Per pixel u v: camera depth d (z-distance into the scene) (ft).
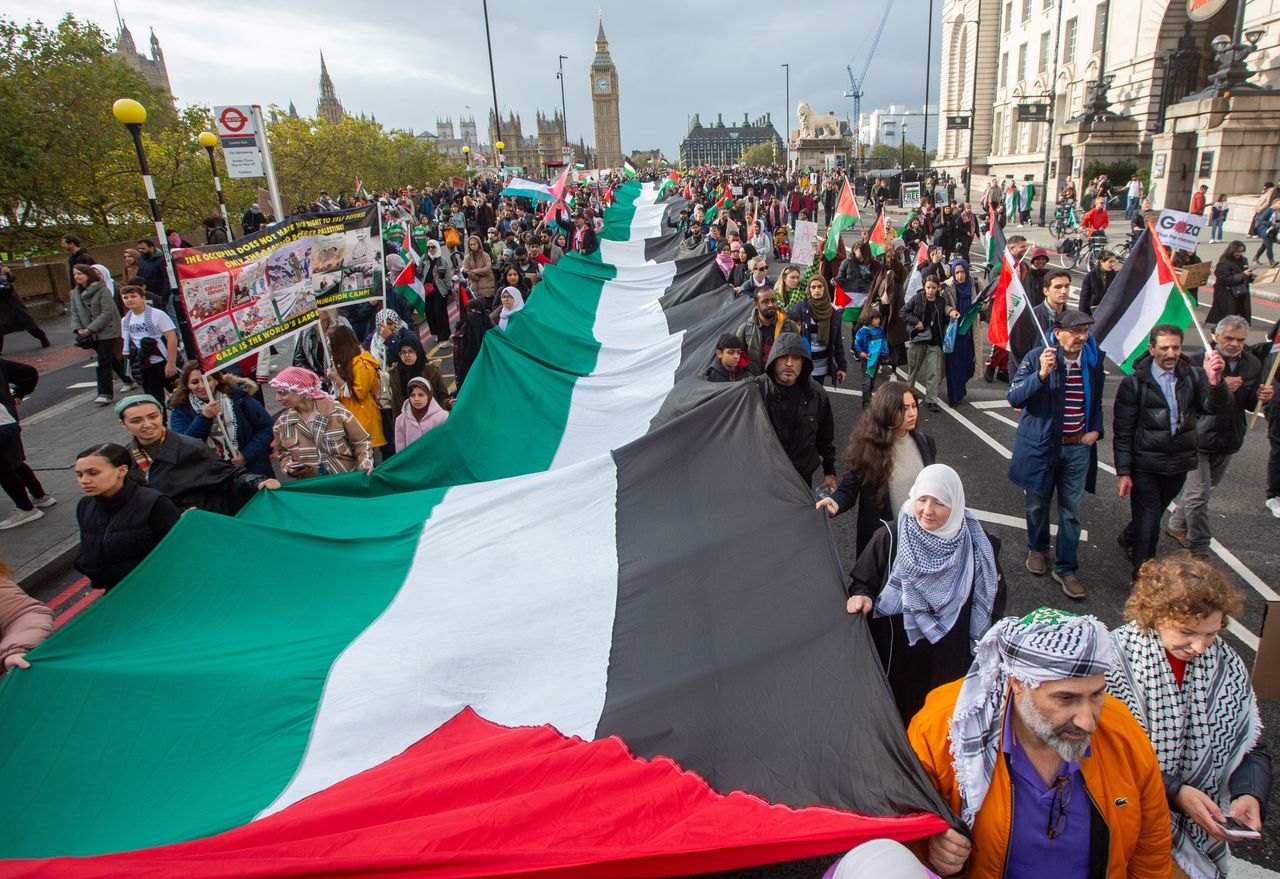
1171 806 8.34
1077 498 17.89
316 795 9.82
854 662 10.35
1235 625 16.76
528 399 25.94
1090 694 6.43
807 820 8.29
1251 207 77.05
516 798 9.15
